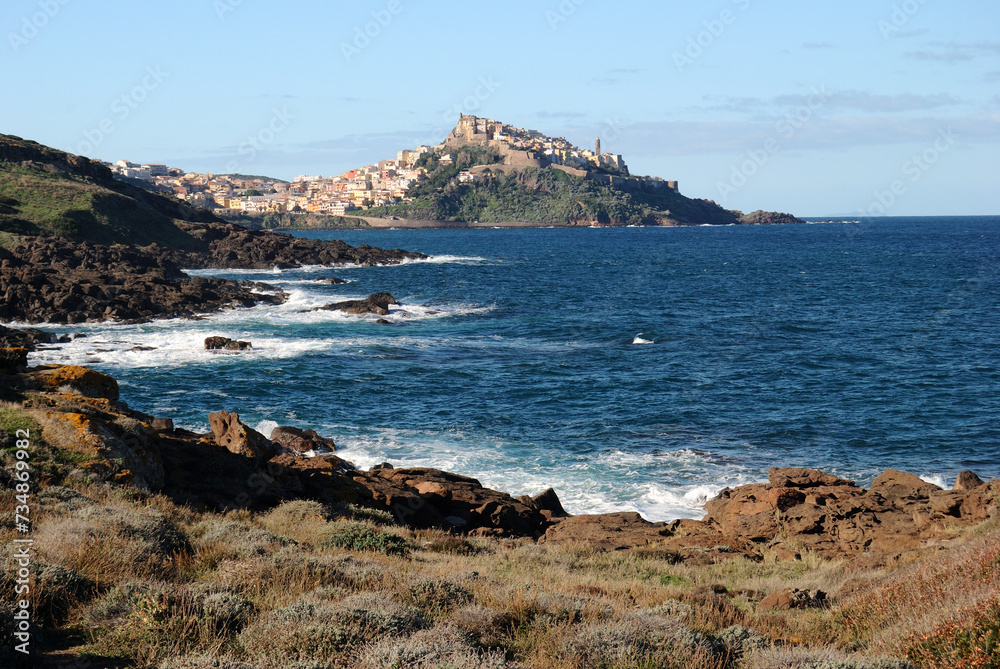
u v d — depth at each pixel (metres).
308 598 11.36
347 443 35.78
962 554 14.38
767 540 24.16
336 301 87.94
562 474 32.53
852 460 34.59
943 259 157.25
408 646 9.26
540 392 46.25
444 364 53.97
